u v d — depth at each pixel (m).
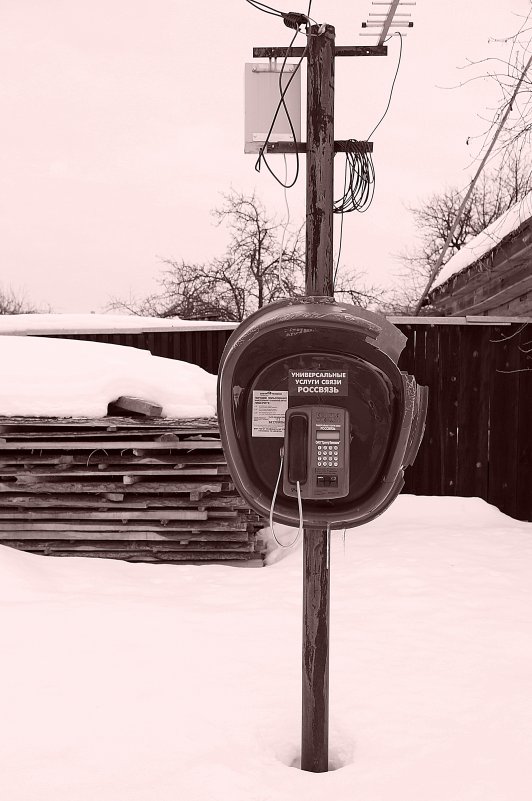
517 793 3.09
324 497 3.22
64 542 7.43
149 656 4.54
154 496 7.46
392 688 4.16
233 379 3.25
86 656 4.51
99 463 7.32
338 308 3.18
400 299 32.94
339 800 3.02
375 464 3.29
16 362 7.63
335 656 4.64
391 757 3.40
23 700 3.92
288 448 3.24
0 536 7.36
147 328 10.21
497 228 8.58
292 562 7.18
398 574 6.43
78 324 10.95
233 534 7.36
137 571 6.79
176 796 3.05
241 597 5.91
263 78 3.73
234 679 4.23
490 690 4.14
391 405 3.27
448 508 9.12
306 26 3.39
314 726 3.31
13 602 5.49
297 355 3.26
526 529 8.41
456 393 9.55
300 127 3.74
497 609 5.54
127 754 3.39
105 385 7.35
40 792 3.09
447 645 4.83
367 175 3.87
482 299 10.88
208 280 29.28
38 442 7.32
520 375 9.46
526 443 9.48
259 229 28.50
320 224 3.33
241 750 3.44
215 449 7.61
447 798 3.04
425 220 32.66
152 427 7.26
